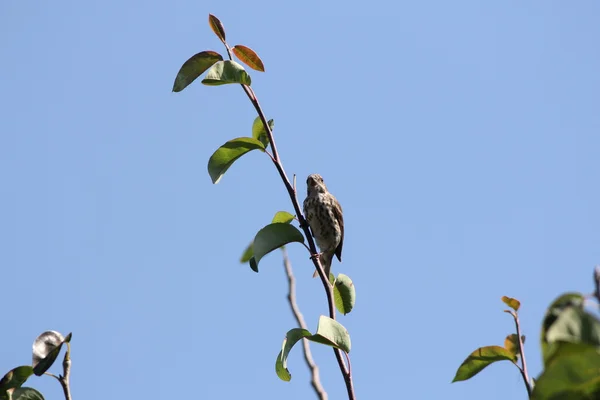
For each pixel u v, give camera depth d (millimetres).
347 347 10219
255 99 11750
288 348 10297
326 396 11180
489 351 9430
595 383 6090
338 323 10344
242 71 11531
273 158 12000
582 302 6125
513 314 9359
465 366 9547
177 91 11781
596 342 5855
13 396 9531
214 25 11938
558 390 6129
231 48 11969
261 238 11695
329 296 11484
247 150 12102
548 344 6273
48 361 9242
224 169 12133
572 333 5871
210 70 11453
